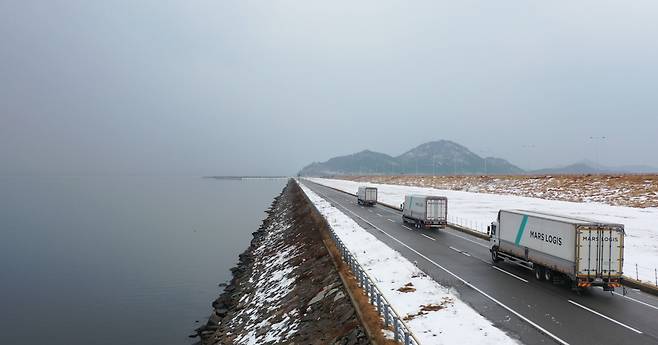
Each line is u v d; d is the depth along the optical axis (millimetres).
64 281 36781
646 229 33969
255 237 55750
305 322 18219
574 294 18031
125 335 24672
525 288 18922
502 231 23531
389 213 52344
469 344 12531
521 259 21656
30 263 43625
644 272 21641
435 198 38000
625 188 60375
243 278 35062
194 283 35875
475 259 25328
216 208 102500
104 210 96875
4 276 38469
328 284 20844
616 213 43031
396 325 12414
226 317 26172
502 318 14844
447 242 31344
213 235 61469
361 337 13742
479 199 66250
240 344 20266
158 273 39281
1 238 58219
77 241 56094
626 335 13297
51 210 96500
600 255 17531
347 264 22109
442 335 13211
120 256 46938
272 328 20047
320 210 51125
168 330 25406
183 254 48156
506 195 73500
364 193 62031
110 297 32062
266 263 36219
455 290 18469
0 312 28844
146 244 54125
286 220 56594
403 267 22203
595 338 13023
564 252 18312
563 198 62031
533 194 70312
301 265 27641
